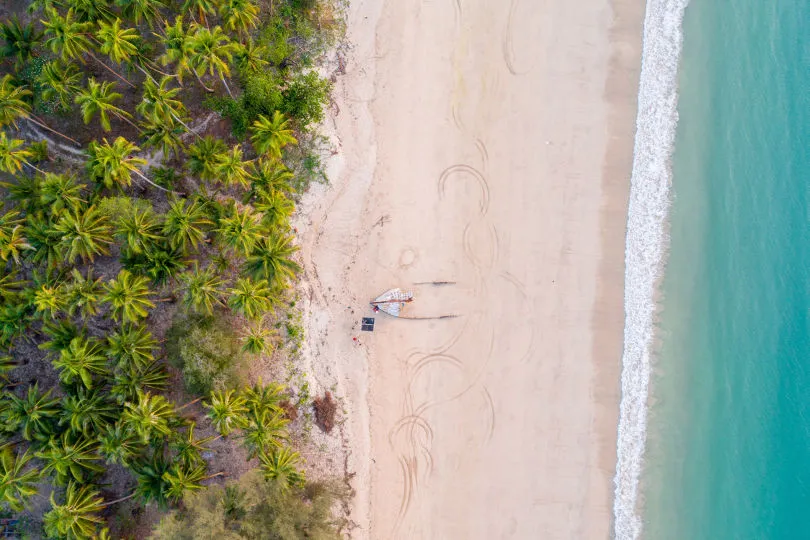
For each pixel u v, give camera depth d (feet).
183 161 110.93
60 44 97.04
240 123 108.27
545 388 111.45
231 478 109.09
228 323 107.34
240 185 110.93
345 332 112.06
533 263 112.27
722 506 110.52
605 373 111.86
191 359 100.22
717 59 112.68
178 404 106.63
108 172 95.04
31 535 106.52
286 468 100.12
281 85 111.65
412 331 111.65
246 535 95.50
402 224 112.68
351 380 111.75
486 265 112.27
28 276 107.34
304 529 98.68
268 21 111.55
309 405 110.83
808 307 111.24
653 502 111.14
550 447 111.34
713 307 112.27
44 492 107.45
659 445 111.55
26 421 96.63
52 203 97.96
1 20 111.55
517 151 112.78
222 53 98.48
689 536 110.63
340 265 112.68
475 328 111.65
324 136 111.86
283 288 106.22
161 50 111.24
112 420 99.66
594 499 111.14
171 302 108.99
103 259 109.09
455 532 110.63
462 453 110.93
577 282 112.37
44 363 108.78
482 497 110.73
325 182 112.06
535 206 112.47
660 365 111.96
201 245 108.88
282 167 104.17
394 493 110.93
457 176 112.78
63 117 110.42
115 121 111.34
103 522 100.94
